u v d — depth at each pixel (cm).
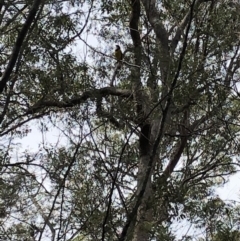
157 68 911
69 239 849
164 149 1135
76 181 918
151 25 1071
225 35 951
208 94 930
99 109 960
